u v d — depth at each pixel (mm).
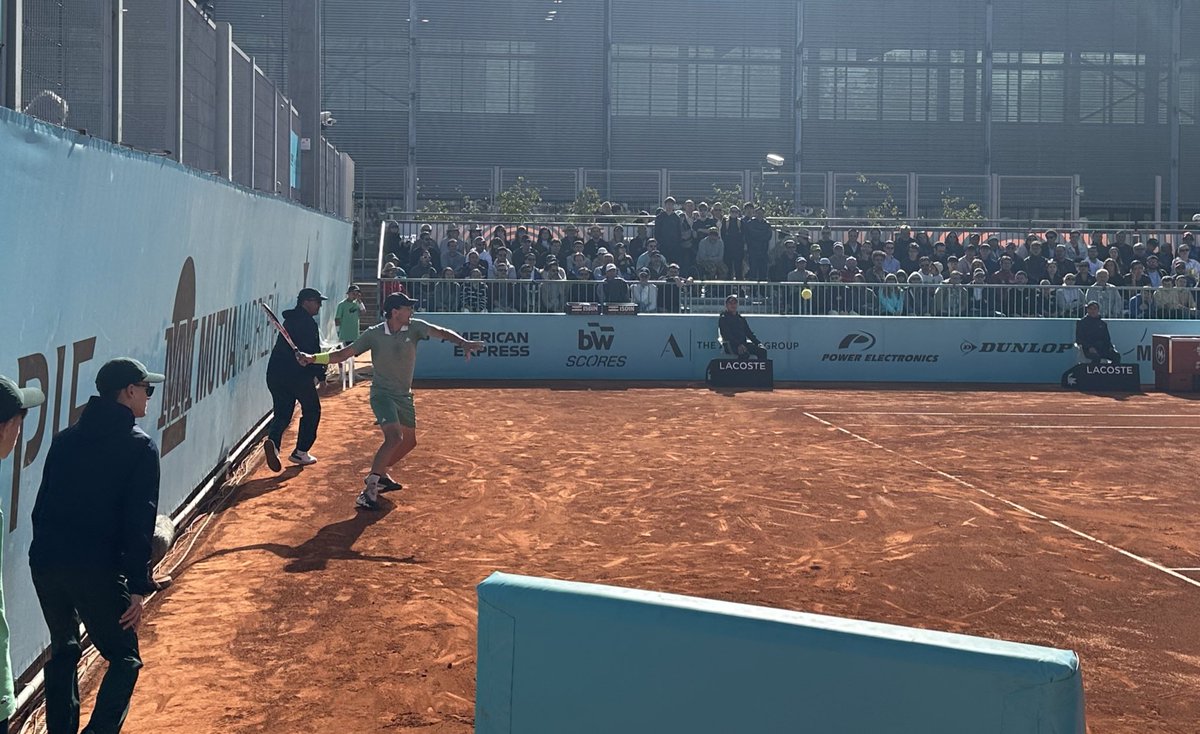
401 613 7336
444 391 21156
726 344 23172
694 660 3232
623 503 10852
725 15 43750
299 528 9609
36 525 4781
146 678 6145
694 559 8828
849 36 44219
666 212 27109
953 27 44500
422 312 23859
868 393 21938
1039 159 45000
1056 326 24812
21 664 5914
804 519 10281
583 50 43344
